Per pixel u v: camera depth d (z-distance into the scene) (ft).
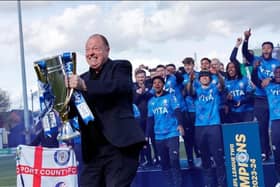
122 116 8.30
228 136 17.83
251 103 17.69
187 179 18.33
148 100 18.80
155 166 18.66
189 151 18.34
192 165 18.29
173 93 18.54
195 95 18.28
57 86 8.41
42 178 16.92
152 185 18.69
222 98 17.99
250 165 17.48
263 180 17.35
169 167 18.52
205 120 18.12
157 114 18.65
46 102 8.71
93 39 8.40
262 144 17.38
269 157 17.31
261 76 17.58
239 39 17.89
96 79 8.39
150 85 18.83
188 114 18.37
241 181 17.62
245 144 17.53
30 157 16.90
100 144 8.46
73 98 8.32
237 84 17.85
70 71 8.35
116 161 8.32
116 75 8.22
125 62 8.39
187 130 18.37
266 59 17.57
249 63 17.78
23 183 16.81
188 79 18.42
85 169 8.68
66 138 8.64
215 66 18.12
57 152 17.11
